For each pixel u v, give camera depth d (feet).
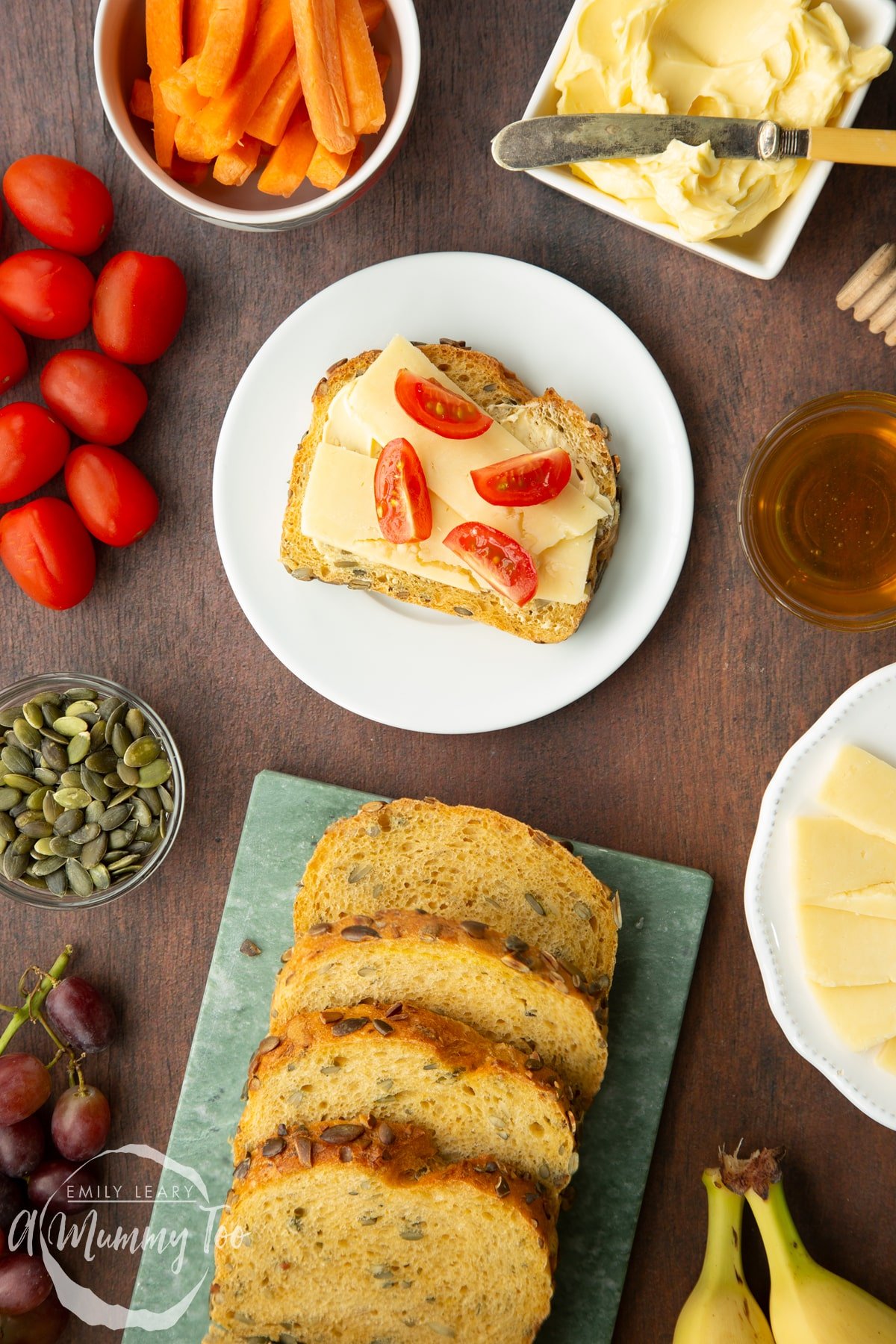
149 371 2.18
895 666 1.98
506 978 1.96
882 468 2.02
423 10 2.10
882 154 1.90
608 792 2.15
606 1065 2.09
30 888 2.15
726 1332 1.97
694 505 2.11
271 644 2.11
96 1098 2.13
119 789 2.14
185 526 2.19
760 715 2.12
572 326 2.07
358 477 2.03
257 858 2.15
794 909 2.00
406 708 2.10
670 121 1.92
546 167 1.96
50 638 2.21
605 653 2.08
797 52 1.93
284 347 2.10
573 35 1.95
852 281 2.03
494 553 1.97
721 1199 2.04
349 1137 1.95
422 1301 1.98
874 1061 2.00
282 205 2.09
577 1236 2.08
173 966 2.19
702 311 2.11
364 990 2.00
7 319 2.13
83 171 2.08
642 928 2.11
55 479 2.20
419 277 2.08
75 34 2.15
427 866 2.06
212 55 1.90
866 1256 2.07
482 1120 1.97
